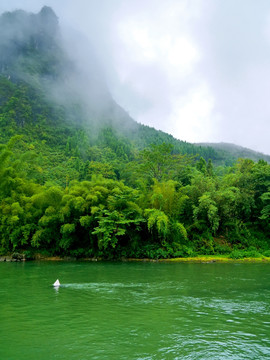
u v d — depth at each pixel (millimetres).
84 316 9570
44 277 17828
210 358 6520
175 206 31719
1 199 30547
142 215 29688
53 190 29641
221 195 32969
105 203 29812
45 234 29734
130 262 27000
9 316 9539
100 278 17594
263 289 14430
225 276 18484
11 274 19109
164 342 7406
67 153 108625
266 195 34312
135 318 9391
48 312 10008
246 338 7746
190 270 21344
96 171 77625
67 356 6539
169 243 30359
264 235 36375
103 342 7363
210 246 31469
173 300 11984
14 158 36656
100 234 27922
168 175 45156
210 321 9164
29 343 7266
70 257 29750
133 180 51375
